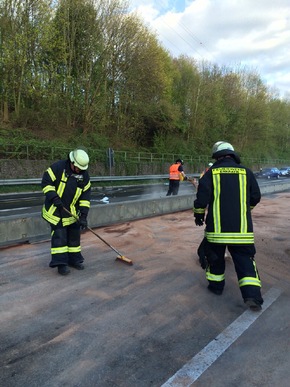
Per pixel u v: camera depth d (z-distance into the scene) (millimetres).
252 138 54906
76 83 27109
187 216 9430
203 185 3775
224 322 3461
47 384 2453
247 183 3812
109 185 24500
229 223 3682
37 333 3113
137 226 7719
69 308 3621
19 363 2676
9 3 21766
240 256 3773
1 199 15438
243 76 52594
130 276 4590
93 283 4312
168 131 37500
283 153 65312
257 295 3600
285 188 19062
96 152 26938
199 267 5035
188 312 3635
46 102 25375
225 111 46688
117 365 2701
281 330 3326
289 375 2641
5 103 24297
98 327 3256
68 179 4574
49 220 4555
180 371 2660
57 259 4535
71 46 26266
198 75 41031
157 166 33531
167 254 5613
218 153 3982
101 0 26922
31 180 19609
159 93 34000
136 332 3195
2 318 3359
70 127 28125
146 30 29750
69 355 2803
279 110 63656
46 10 22422
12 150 21531
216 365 2748
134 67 29484
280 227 8016
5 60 21672
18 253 5418
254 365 2764
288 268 5152
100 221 7559
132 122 33250
